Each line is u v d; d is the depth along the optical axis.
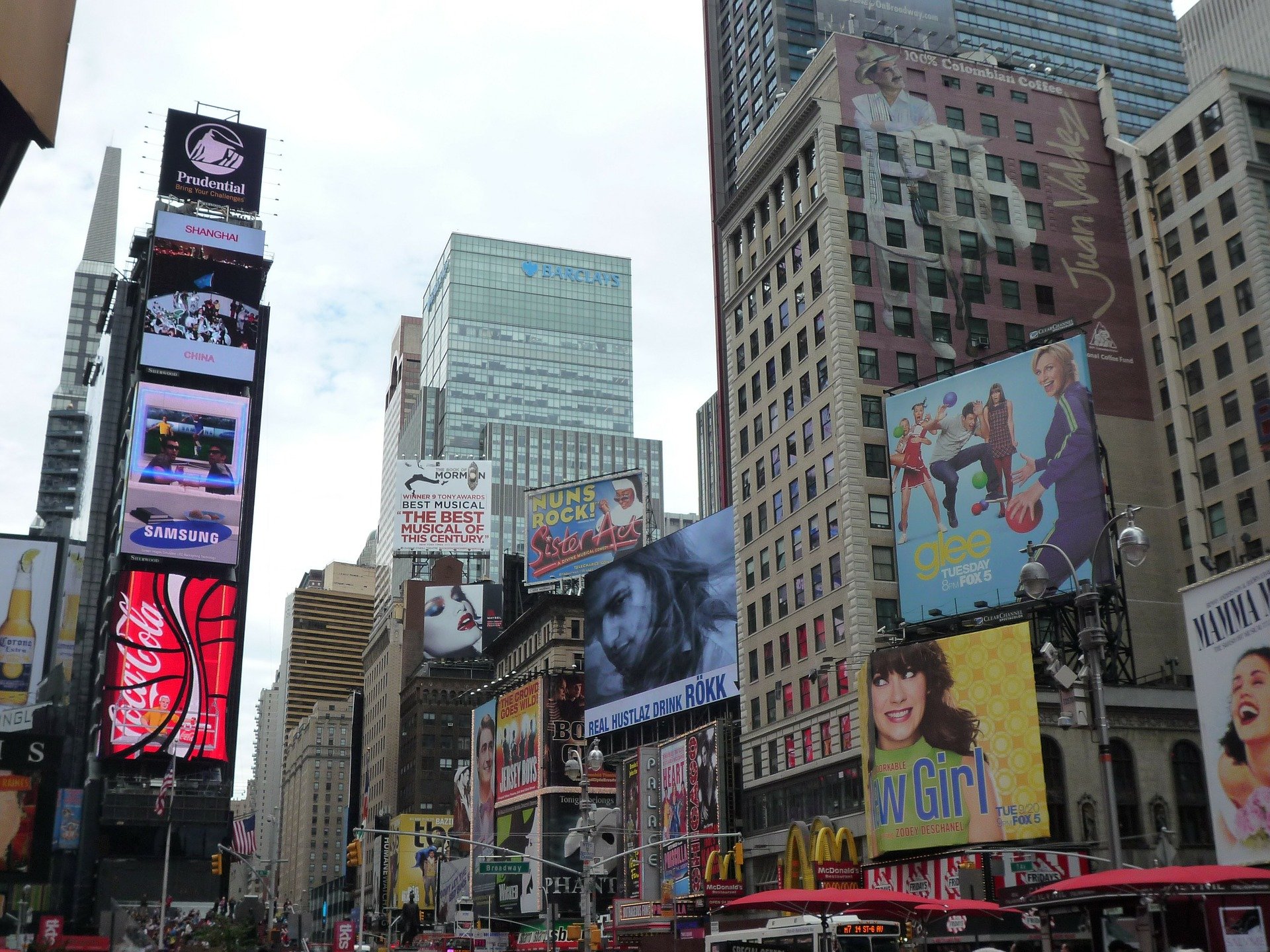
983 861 63.81
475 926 130.38
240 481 159.25
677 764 100.88
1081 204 98.06
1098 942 32.72
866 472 85.44
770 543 95.62
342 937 80.38
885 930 47.53
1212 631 47.25
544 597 148.38
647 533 147.50
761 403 99.38
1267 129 89.06
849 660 81.81
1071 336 80.94
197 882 148.38
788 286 96.50
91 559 175.00
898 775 70.19
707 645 107.50
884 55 97.06
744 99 157.25
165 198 169.38
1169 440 91.31
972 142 97.06
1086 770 66.81
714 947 53.66
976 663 67.88
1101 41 180.50
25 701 151.88
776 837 87.94
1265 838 44.22
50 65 23.22
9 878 103.00
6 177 23.42
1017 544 75.25
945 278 92.38
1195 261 90.94
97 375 197.38
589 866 59.53
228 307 165.00
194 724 149.25
